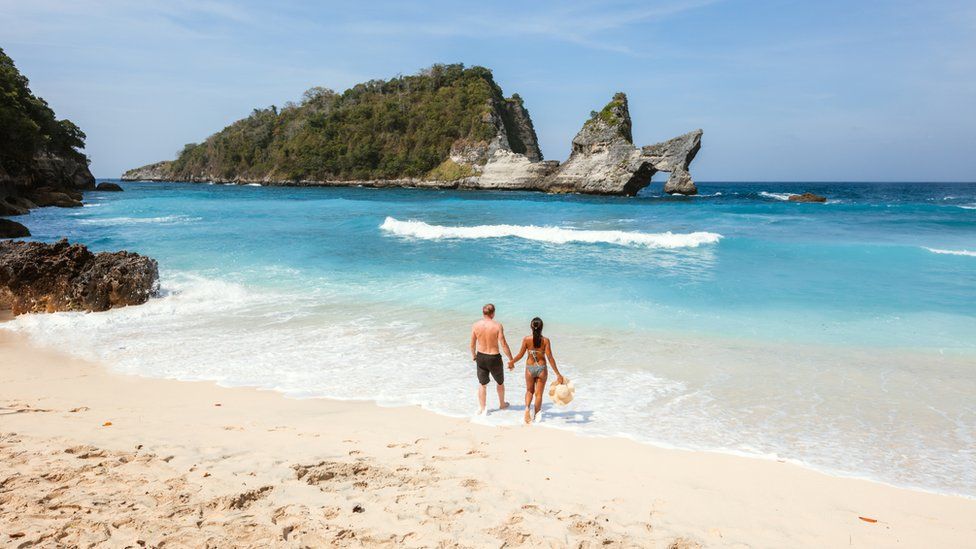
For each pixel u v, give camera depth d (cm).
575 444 625
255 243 2306
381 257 1967
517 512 450
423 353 973
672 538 421
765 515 473
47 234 2636
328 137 13400
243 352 980
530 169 9706
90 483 459
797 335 1070
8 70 5941
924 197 8062
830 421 702
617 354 967
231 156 15225
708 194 8625
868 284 1494
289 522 412
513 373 887
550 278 1594
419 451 586
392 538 398
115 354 976
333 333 1095
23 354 978
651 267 1755
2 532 373
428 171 11712
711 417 712
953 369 890
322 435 623
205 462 519
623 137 8256
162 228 2886
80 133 8656
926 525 468
